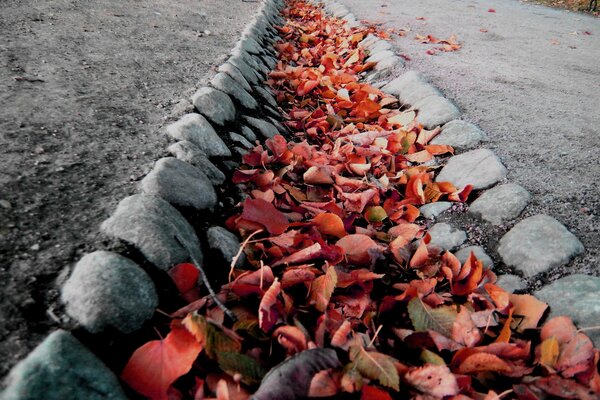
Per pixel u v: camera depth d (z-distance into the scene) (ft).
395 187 7.45
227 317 4.00
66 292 3.42
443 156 8.11
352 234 5.67
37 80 7.55
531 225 5.66
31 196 4.44
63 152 5.39
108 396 2.93
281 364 3.38
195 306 3.91
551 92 11.05
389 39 15.98
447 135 8.46
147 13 14.62
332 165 7.59
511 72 12.72
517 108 9.75
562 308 4.58
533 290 4.99
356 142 8.65
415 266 5.41
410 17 21.36
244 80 9.50
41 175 4.83
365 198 6.48
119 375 3.26
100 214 4.38
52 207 4.35
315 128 9.21
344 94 10.75
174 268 4.09
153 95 7.68
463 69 12.69
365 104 10.07
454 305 4.66
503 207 6.16
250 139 7.70
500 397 3.87
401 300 4.75
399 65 12.67
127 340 3.45
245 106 8.66
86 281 3.46
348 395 3.54
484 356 3.84
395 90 11.38
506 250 5.57
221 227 5.25
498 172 6.91
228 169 6.56
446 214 6.60
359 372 3.57
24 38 9.86
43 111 6.39
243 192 6.26
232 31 13.56
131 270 3.76
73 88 7.46
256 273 4.42
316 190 6.95
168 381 3.22
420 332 4.36
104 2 15.23
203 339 3.42
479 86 11.18
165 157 5.57
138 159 5.52
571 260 5.12
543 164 7.23
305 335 3.86
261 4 19.63
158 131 6.37
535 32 19.79
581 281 4.76
